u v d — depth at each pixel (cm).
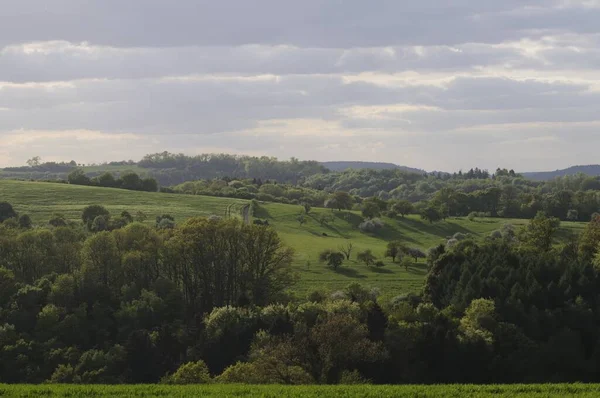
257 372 5691
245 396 4206
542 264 10044
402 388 4628
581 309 8238
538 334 7931
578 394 4369
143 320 8700
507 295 8994
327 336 6084
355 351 6081
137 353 7344
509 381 6962
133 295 9581
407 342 7025
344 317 6488
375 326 7269
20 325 8462
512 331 7550
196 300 10475
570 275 9344
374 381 6309
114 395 4228
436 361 6944
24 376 7188
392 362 6700
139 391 4359
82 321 8550
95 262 10594
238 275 10806
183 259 10619
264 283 10612
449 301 9612
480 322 7594
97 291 9606
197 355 7700
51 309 8388
